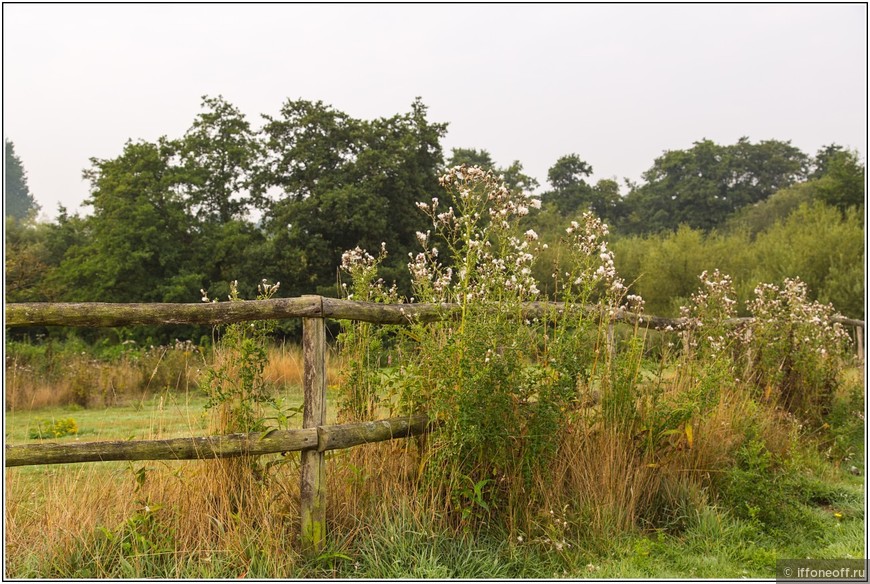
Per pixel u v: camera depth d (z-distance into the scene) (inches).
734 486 170.4
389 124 943.0
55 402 390.0
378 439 139.8
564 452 161.3
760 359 258.8
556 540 137.0
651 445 173.0
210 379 143.2
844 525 168.7
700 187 2046.0
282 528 131.7
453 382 143.7
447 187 158.1
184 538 131.0
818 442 236.1
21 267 1066.7
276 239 859.4
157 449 122.3
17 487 147.8
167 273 956.0
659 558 141.9
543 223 1379.2
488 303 150.3
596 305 177.9
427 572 125.3
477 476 145.9
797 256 788.6
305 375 133.1
